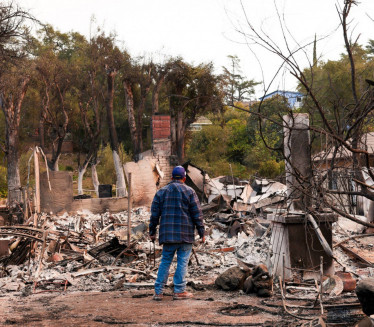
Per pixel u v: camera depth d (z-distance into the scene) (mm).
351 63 4203
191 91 34250
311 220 6371
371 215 12359
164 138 23031
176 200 6191
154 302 6070
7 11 15289
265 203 15227
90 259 9328
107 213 17953
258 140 40062
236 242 11422
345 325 4250
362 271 7898
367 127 4723
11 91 28609
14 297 6852
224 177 20234
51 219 15914
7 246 9898
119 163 32094
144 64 33812
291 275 6785
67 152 48219
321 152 5086
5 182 34469
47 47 35250
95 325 4875
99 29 33219
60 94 34312
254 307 5469
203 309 5512
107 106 32719
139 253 9914
